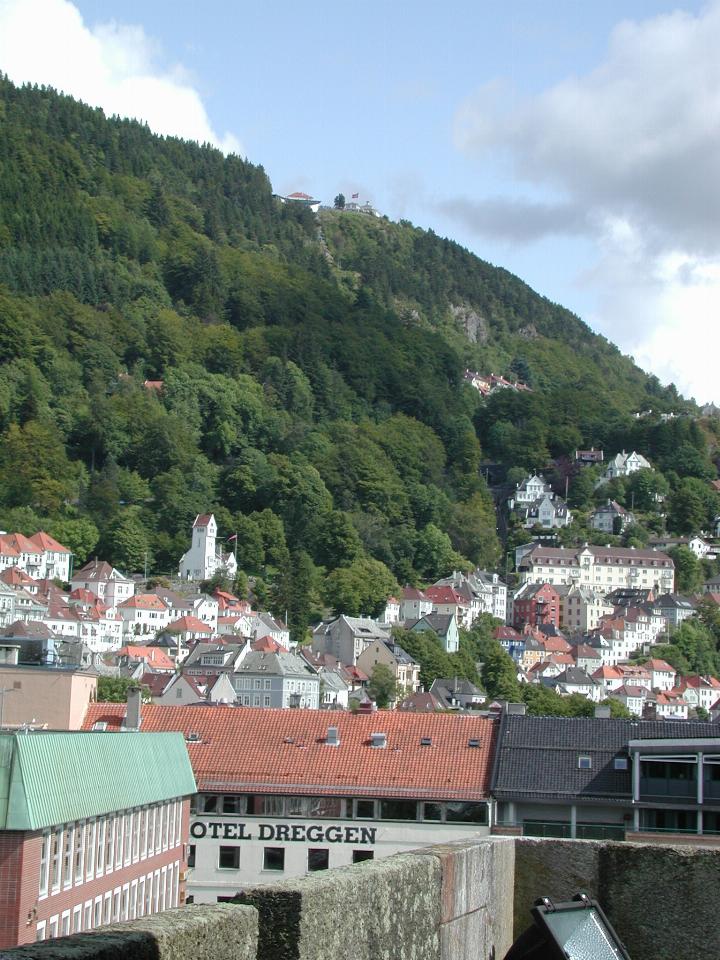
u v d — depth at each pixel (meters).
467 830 76.25
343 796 77.19
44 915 52.94
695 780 73.81
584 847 23.12
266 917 16.45
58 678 85.62
